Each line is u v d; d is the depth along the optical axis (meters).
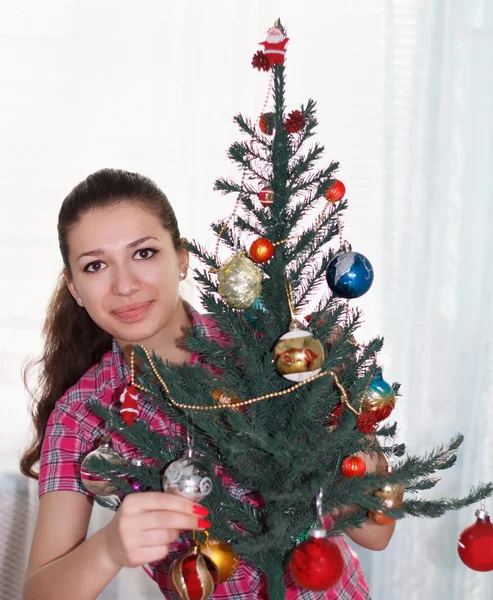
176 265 0.87
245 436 0.65
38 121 1.52
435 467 0.72
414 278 1.55
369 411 0.70
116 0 1.50
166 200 0.89
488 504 1.57
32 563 0.87
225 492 0.71
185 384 0.69
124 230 0.81
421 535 1.59
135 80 1.52
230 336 0.70
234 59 1.50
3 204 1.53
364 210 1.55
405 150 1.54
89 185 0.84
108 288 0.82
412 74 1.53
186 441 0.73
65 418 0.95
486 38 1.53
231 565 0.71
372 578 1.59
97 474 0.70
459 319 1.58
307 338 0.64
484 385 1.57
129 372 0.93
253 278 0.68
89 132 1.52
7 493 1.55
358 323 0.75
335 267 0.70
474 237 1.56
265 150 0.74
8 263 1.54
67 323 1.05
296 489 0.64
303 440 0.66
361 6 1.52
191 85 1.51
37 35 1.50
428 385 1.57
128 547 0.67
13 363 1.54
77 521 0.90
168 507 0.66
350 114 1.53
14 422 1.55
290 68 1.52
